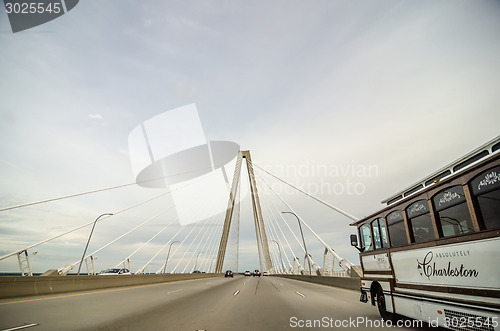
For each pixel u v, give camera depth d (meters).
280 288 19.64
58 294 13.91
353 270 18.45
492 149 4.70
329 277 23.27
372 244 8.50
